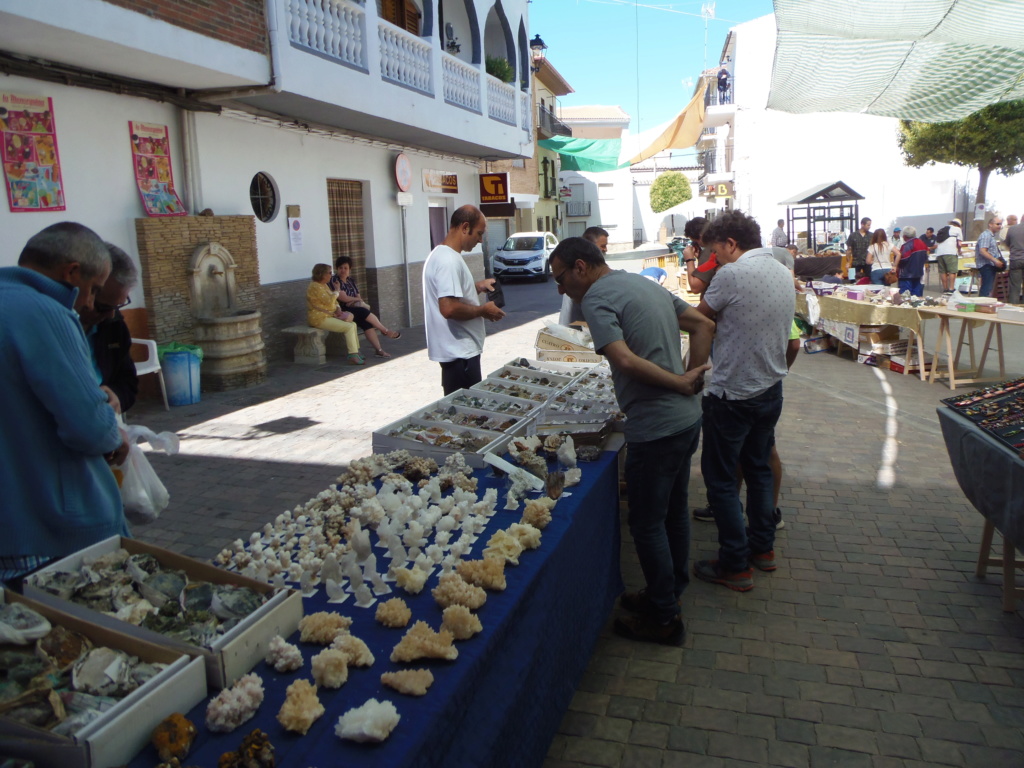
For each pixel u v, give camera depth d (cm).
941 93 811
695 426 309
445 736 170
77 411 199
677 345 311
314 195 1108
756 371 357
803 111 938
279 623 190
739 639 343
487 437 369
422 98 1150
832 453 616
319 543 252
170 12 658
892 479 550
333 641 188
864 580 396
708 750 270
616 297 302
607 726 285
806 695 301
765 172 2583
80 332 207
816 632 347
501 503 299
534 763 229
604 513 333
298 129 1032
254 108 930
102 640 171
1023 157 1931
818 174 2528
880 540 445
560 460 335
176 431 679
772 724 283
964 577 397
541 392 464
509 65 1653
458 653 190
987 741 270
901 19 598
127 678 160
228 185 909
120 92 735
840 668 318
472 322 496
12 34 567
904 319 911
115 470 265
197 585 197
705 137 3797
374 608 215
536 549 252
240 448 629
